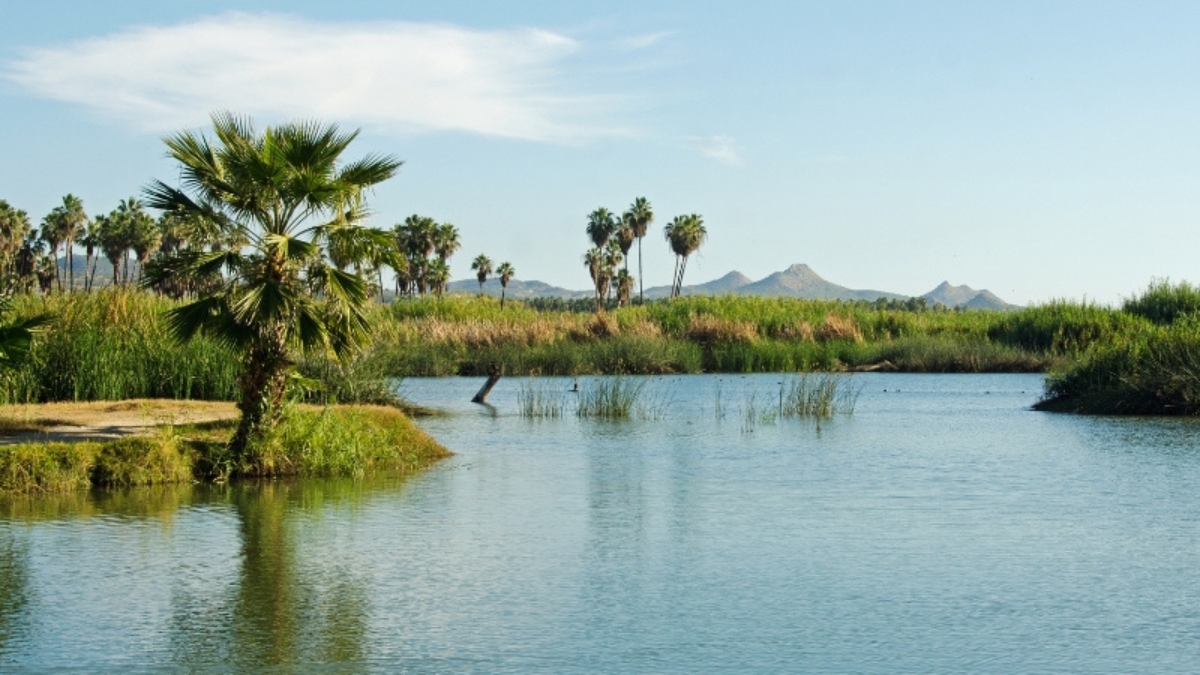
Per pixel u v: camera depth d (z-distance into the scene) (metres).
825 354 58.44
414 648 9.48
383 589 11.49
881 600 11.09
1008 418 31.81
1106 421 30.27
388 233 19.20
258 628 10.08
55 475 17.77
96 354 26.44
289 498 17.27
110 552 13.21
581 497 17.52
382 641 9.68
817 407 33.28
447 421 31.55
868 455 23.17
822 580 11.92
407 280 119.75
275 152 18.14
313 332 18.56
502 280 141.38
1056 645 9.58
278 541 13.95
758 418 32.22
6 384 24.72
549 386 44.47
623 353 53.97
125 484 18.36
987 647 9.53
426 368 51.69
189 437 20.34
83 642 9.64
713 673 8.82
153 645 9.56
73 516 15.55
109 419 22.55
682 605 10.91
